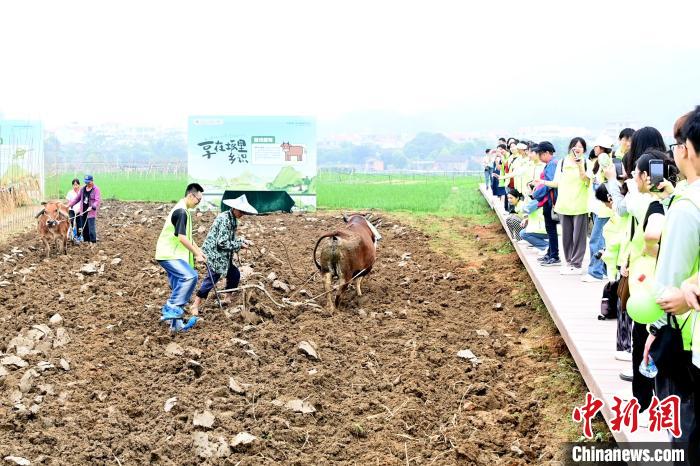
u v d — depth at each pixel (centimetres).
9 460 684
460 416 820
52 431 757
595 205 1152
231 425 783
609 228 938
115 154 18125
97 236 1969
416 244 1922
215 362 959
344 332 1105
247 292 1241
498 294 1374
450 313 1262
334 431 788
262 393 866
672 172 593
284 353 1012
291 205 2541
